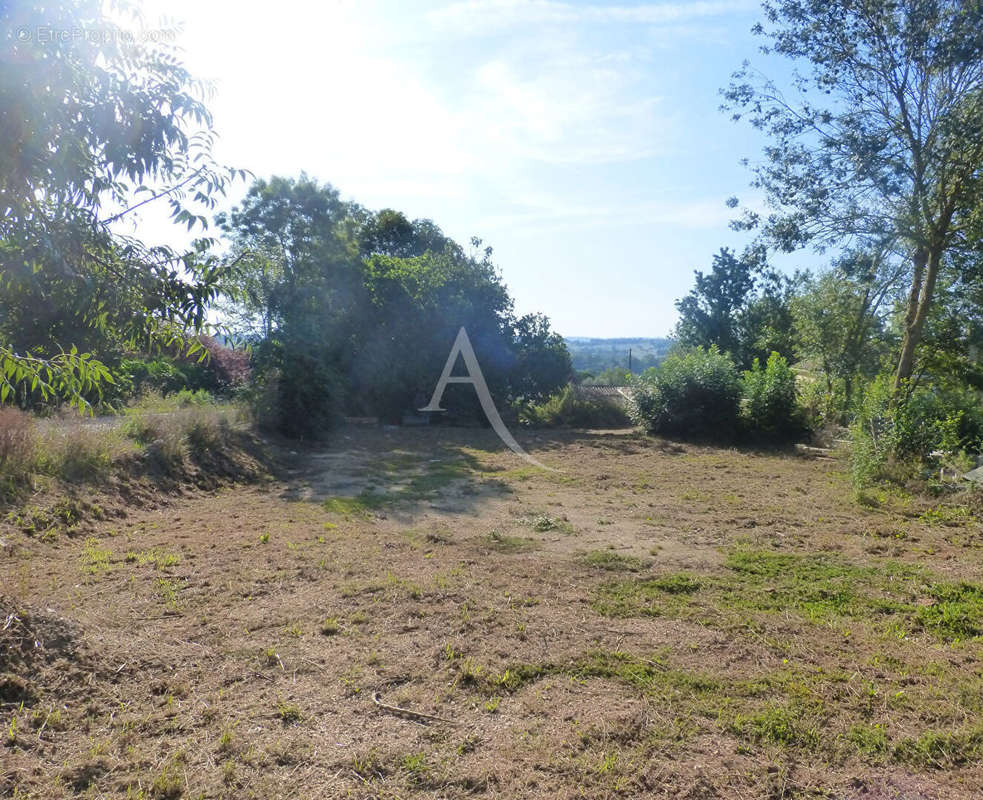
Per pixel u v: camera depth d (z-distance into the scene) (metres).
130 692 3.33
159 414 10.20
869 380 18.66
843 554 6.55
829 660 4.02
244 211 21.52
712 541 7.02
